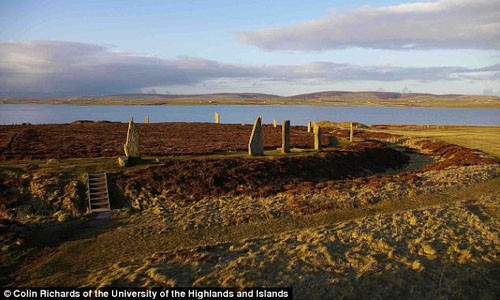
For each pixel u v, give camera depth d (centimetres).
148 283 1405
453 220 2095
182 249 1752
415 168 4219
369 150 4378
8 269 1603
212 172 2975
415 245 1769
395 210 2362
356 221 2111
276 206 2411
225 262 1608
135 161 3058
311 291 1398
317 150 4056
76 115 19288
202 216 2252
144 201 2508
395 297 1398
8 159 3125
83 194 2467
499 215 2200
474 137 6425
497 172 3347
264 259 1617
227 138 5341
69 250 1800
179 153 3597
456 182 2973
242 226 2117
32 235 1938
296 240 1858
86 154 3403
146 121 8231
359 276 1489
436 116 18862
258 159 3403
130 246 1848
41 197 2383
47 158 3189
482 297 1411
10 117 16738
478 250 1717
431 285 1462
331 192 2716
